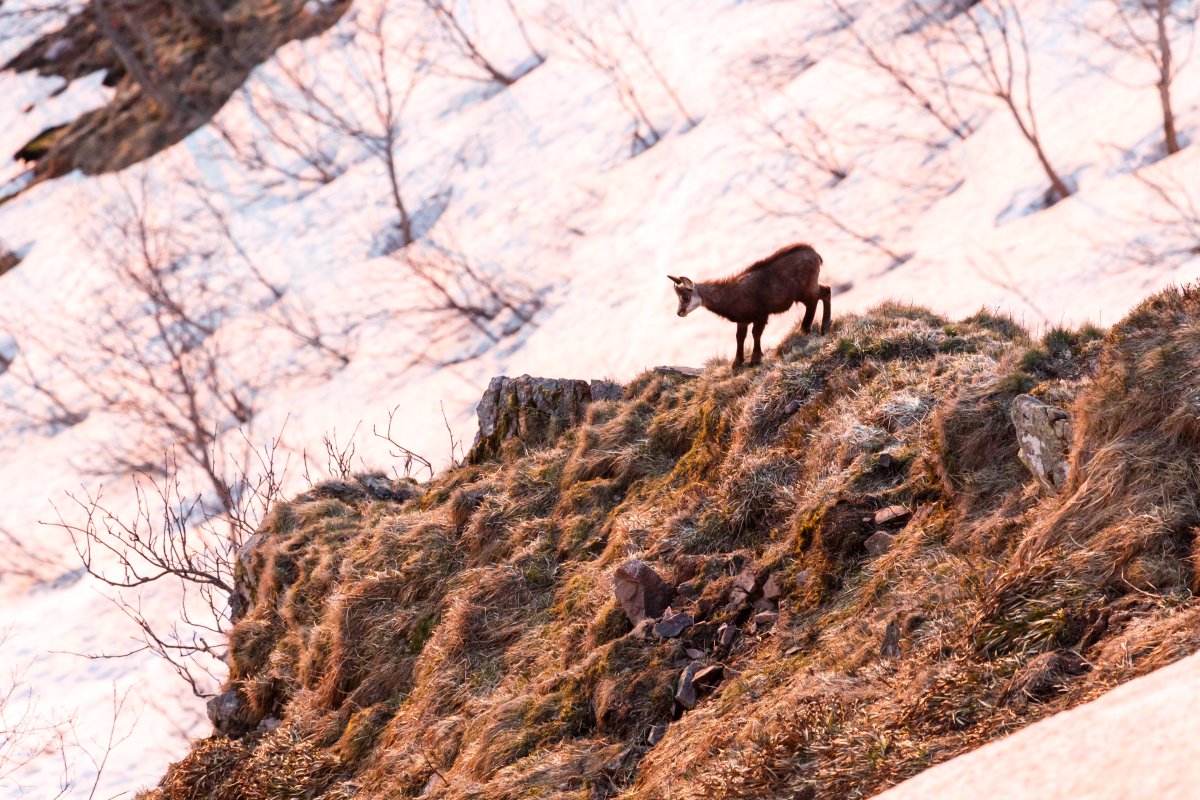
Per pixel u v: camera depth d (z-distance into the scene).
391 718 37.88
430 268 127.38
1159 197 81.19
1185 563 19.39
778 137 113.56
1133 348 23.78
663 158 122.69
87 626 104.94
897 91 110.56
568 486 43.31
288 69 163.88
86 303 155.50
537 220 125.81
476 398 109.44
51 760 84.06
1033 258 84.62
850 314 42.88
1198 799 9.18
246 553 55.19
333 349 127.19
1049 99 99.19
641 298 106.25
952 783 11.66
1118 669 17.52
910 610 23.92
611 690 29.70
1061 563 20.98
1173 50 93.62
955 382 32.78
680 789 23.42
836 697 22.31
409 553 44.56
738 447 37.03
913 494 29.44
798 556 30.19
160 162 170.75
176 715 88.38
